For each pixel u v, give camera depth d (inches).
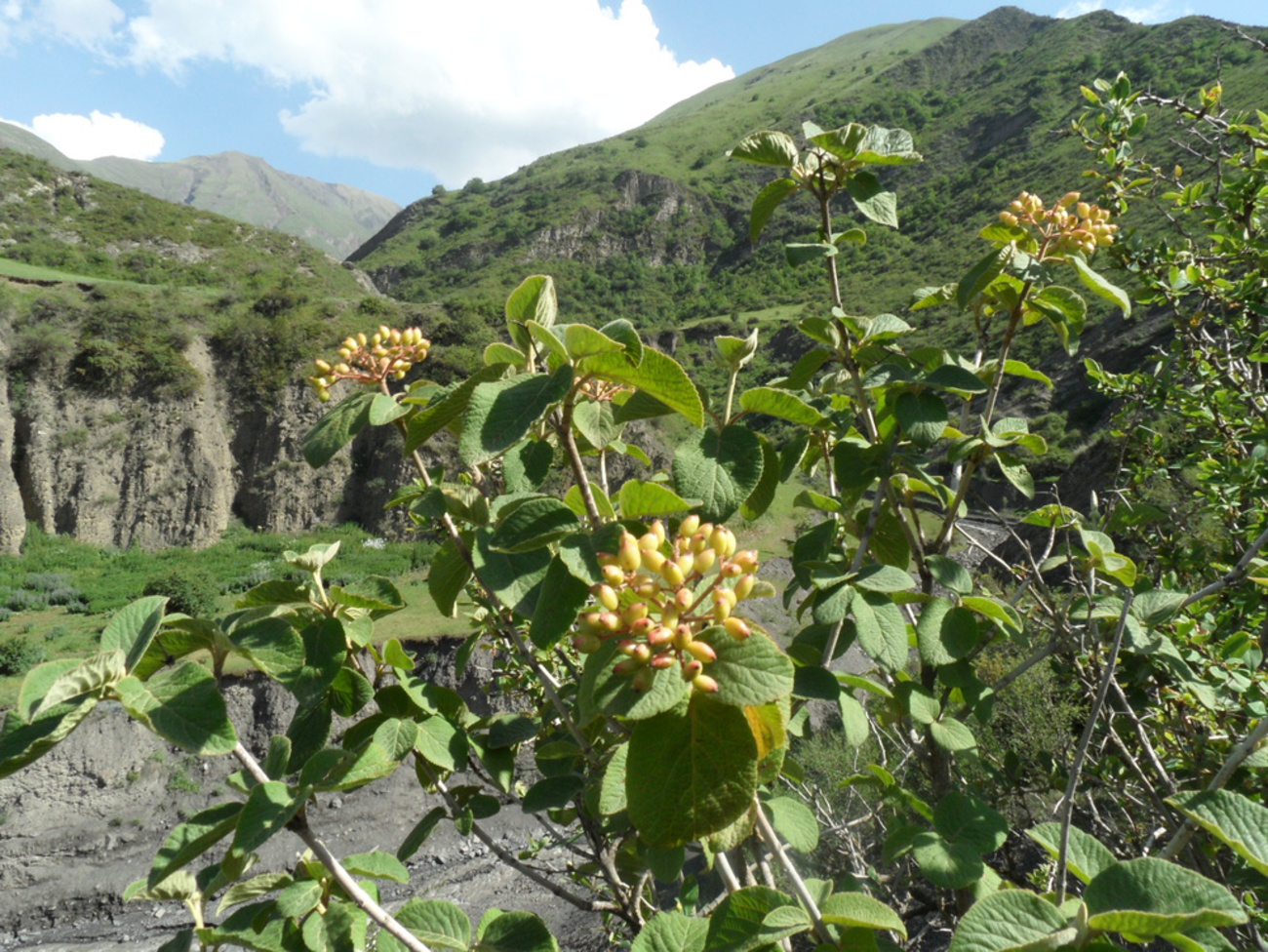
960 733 64.8
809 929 42.9
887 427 77.6
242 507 1659.7
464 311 1841.8
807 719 67.8
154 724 41.4
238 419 1692.9
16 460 1520.7
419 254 4242.1
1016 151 3004.4
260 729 786.2
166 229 2484.0
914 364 73.3
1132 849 90.3
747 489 51.0
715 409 58.8
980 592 83.0
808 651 69.0
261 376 1705.2
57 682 40.1
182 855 47.4
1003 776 107.8
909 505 80.7
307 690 59.7
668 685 35.7
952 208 2866.6
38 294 1674.5
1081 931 33.0
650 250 3907.5
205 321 1756.9
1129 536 133.0
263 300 1814.7
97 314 1657.2
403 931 51.0
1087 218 72.6
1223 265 127.2
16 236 2176.4
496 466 74.3
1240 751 41.1
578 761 80.0
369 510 1605.6
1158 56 2844.5
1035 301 72.3
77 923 609.0
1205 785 81.0
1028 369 72.7
